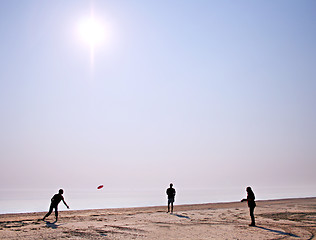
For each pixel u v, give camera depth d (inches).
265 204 1224.2
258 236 484.1
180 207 1077.1
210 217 754.2
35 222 605.3
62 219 669.9
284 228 573.3
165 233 504.1
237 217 759.1
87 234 479.5
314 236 488.4
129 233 498.0
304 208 1031.0
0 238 434.3
